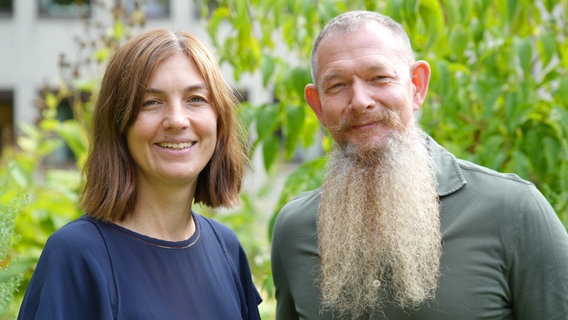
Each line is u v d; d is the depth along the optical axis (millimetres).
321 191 2154
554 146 2592
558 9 3660
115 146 1912
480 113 2961
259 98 8945
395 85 1964
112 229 1897
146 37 1887
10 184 3549
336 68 1961
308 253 2100
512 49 2734
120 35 4023
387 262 1939
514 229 1854
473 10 2938
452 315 1841
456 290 1850
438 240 1891
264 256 4117
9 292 2283
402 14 2656
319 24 2908
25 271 2986
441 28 2648
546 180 2713
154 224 1968
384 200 1936
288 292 2176
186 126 1862
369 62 1935
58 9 11125
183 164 1896
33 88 11102
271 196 7523
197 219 2133
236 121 2098
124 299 1819
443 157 2033
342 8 2873
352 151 1990
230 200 2129
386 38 1975
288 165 8781
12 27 11125
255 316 2189
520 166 2568
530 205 1866
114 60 1896
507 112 2623
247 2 2881
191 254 1990
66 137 3990
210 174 2070
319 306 2039
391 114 1957
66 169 9922
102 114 1901
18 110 11102
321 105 2047
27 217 3348
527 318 1850
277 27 2771
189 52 1896
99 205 1886
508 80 2900
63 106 10234
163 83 1855
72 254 1792
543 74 3029
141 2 4184
